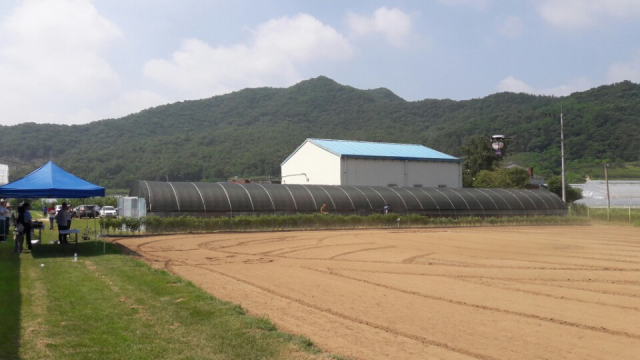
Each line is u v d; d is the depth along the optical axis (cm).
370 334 1003
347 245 2847
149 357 827
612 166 10150
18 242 2208
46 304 1191
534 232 4003
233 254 2384
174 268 1880
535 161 10962
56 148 15788
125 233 3588
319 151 6212
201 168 13975
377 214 4566
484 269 1933
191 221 3734
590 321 1127
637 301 1348
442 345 938
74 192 2334
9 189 2198
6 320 1044
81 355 836
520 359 866
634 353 901
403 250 2600
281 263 2064
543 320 1135
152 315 1090
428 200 5194
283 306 1238
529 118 12706
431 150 7200
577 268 1972
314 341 945
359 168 6053
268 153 14925
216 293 1383
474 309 1240
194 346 883
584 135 11194
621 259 2250
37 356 830
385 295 1403
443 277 1736
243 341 909
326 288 1497
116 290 1353
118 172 13775
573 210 5931
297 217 4162
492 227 4684
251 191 4441
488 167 9112
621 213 5541
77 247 2422
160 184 4109
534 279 1706
